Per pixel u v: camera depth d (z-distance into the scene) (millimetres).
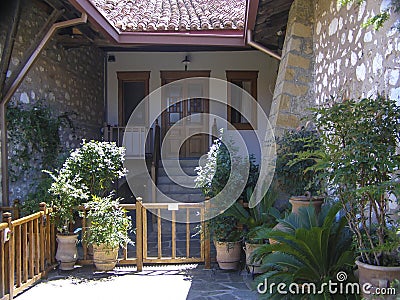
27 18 5875
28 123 5723
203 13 7926
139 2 8672
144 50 9688
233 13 7723
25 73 5086
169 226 7488
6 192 5051
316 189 4340
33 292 4285
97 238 4934
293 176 4852
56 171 5754
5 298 3875
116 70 9906
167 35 6727
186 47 9391
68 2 5258
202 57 9805
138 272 5016
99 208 4980
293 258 3244
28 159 5750
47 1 5188
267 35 6719
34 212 5094
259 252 3258
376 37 3291
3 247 3852
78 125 7984
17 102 5559
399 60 2865
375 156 2311
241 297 4148
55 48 6898
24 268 4309
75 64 7891
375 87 3307
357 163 2318
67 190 4969
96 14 5488
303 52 5344
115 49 9703
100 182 5598
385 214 2521
